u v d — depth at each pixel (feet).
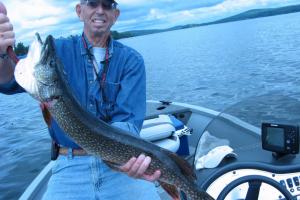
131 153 3.37
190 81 22.25
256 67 24.07
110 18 3.76
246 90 17.40
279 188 3.76
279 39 43.32
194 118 8.45
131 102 3.76
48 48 3.17
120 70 3.81
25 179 9.74
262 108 4.74
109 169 3.79
